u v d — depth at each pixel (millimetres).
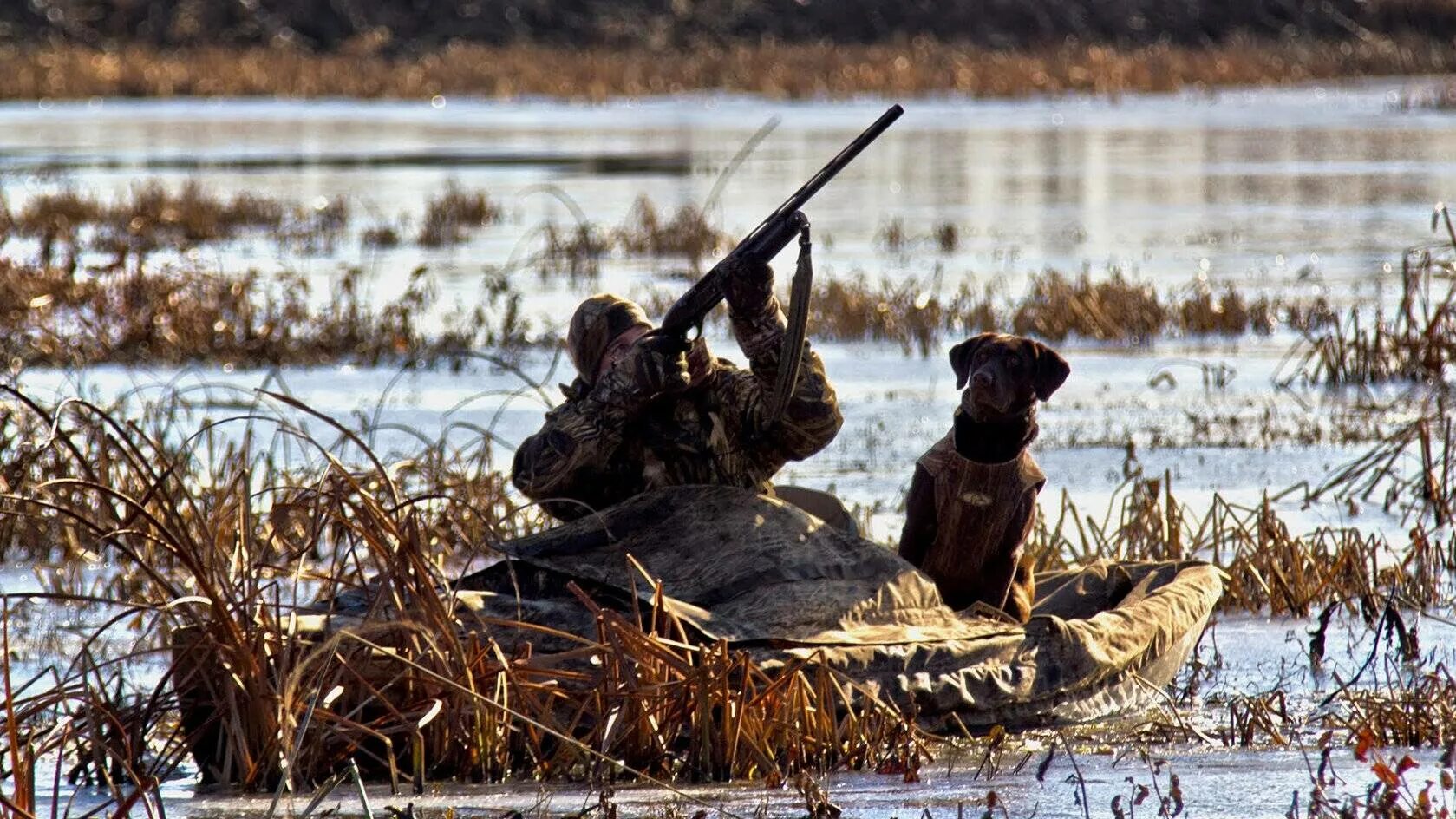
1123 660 21906
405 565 19812
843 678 19734
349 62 198500
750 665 19438
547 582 21391
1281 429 41656
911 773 18688
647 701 19125
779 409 21219
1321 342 48594
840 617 20719
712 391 22500
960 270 71438
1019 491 22984
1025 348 22406
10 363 45188
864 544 21688
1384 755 19562
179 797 18516
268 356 52312
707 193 101188
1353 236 80375
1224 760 19547
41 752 18469
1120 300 58188
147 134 146000
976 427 22812
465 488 29891
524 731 19141
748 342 21797
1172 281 66812
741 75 188625
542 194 101375
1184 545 31672
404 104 179875
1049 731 21031
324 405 44375
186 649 19219
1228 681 23703
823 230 86375
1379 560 30422
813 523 21688
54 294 57844
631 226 85938
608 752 18875
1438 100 161500
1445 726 20234
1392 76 194000
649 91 186125
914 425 42719
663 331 21719
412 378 48625
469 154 127562
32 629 26047
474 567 28391
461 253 78812
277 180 110312
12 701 18719
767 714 19422
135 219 80500
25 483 31531
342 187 106125
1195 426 42062
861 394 47250
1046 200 98125
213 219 86938
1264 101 170500
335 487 21016
